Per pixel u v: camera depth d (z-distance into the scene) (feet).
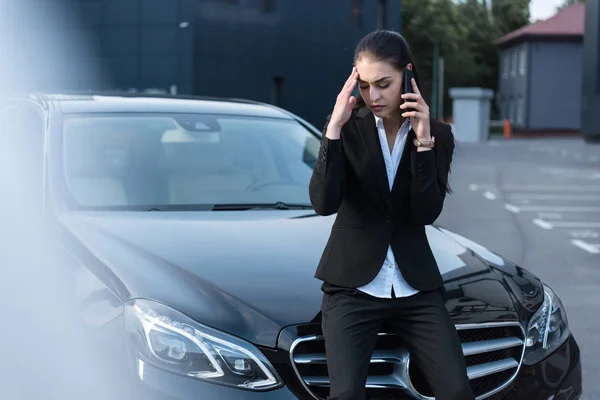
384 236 9.27
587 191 59.57
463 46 227.81
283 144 16.74
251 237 12.06
